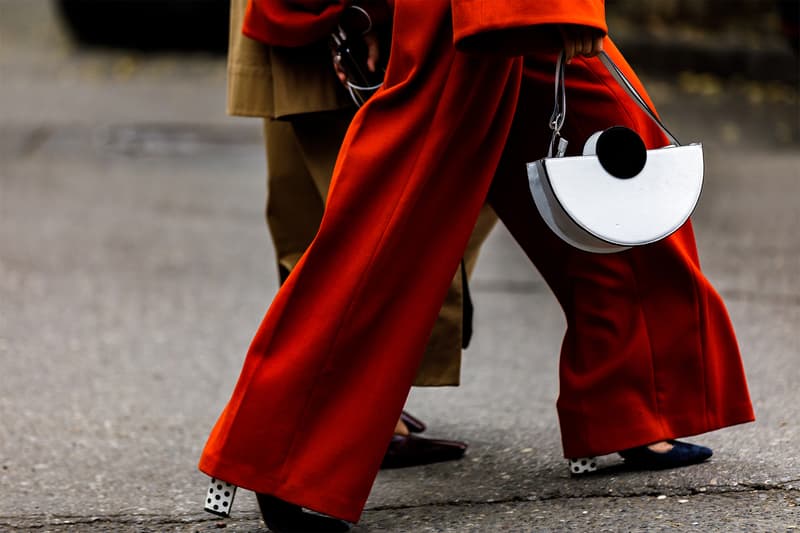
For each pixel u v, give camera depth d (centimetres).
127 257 1254
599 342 564
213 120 2111
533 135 552
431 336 600
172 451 695
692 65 2662
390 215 498
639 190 489
